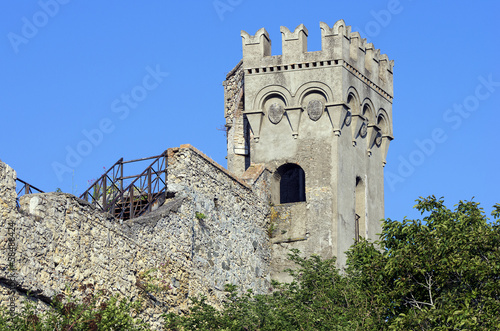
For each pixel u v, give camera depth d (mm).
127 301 42062
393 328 40562
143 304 43125
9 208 36719
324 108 57031
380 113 60719
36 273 37406
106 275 41062
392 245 44094
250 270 52906
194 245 48000
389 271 42656
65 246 39031
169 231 45938
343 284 46500
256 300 46031
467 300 40406
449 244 41625
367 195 58938
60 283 38438
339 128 56656
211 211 49875
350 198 57125
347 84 57406
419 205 43906
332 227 55531
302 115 57344
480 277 40656
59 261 38594
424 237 42438
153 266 44281
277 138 57375
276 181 57250
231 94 62250
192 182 48594
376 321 43281
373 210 59406
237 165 60906
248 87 58125
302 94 57312
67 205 39531
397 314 43438
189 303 46500
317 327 43844
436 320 41000
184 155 48375
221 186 51250
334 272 47906
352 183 57531
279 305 45375
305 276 48062
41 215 38250
